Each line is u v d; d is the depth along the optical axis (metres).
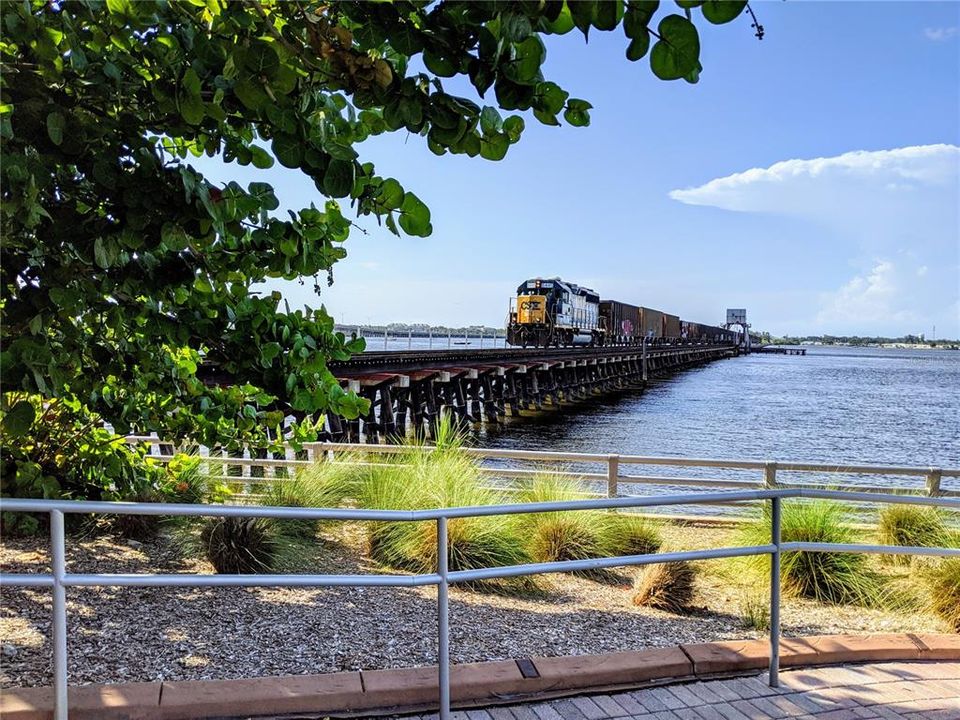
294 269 4.12
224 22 2.93
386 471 7.72
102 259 3.39
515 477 8.83
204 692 3.35
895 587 5.95
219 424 5.82
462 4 2.36
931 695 3.72
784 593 6.03
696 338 135.50
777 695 3.70
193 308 4.41
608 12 1.99
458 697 3.54
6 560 5.92
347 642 4.39
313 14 2.71
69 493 7.03
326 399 4.47
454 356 32.41
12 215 3.04
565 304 49.59
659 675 3.84
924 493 8.32
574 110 2.59
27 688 3.32
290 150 3.06
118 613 4.77
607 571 6.63
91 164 3.52
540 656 4.29
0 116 3.01
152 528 6.95
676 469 22.22
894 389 67.62
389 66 2.72
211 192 3.47
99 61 3.31
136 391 5.61
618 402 49.81
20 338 3.67
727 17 1.91
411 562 6.52
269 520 6.29
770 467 8.45
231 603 5.09
